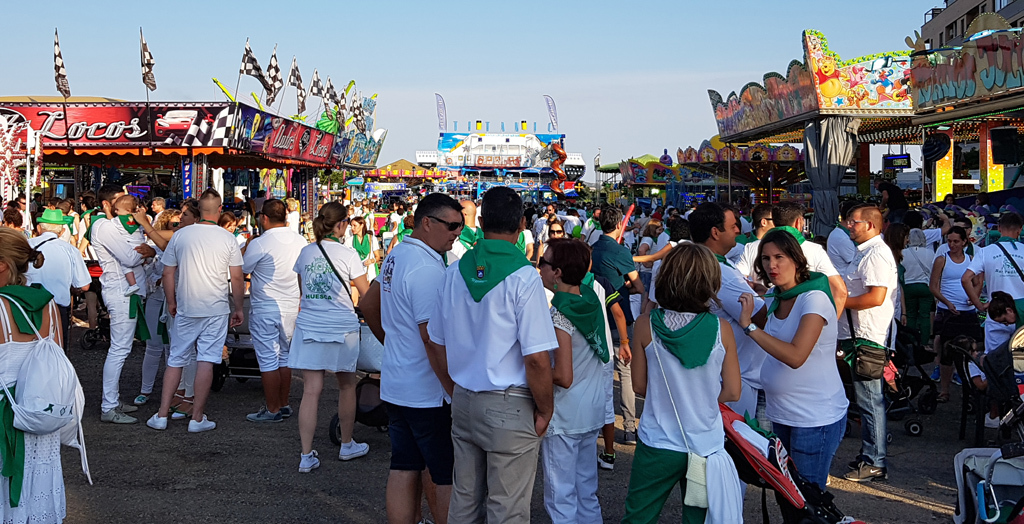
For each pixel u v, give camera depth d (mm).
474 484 3840
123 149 14375
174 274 7020
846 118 16547
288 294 6898
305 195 25281
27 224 10492
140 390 8117
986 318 6930
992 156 17406
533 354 3527
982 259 7031
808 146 16906
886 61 16125
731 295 4719
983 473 4457
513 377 3648
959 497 4570
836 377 4223
